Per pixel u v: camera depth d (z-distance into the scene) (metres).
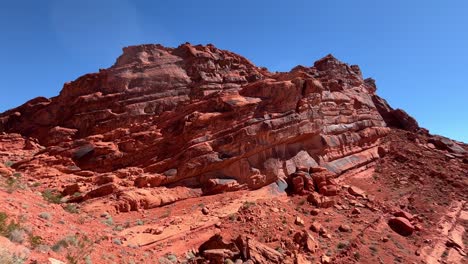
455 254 22.56
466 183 34.72
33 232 10.25
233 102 29.53
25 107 42.81
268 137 28.27
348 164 34.62
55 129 36.59
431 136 50.28
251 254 15.90
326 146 32.81
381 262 19.11
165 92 37.59
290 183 28.09
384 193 30.91
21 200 13.09
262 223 20.50
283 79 35.41
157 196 23.05
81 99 37.78
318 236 20.69
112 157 28.77
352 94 42.09
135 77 38.50
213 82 39.12
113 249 13.15
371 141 40.62
